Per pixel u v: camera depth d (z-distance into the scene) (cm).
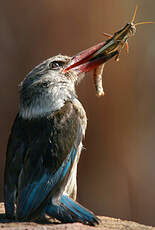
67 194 807
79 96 1619
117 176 1698
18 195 760
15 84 1642
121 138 1692
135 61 1730
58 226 708
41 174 764
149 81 1750
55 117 811
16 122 840
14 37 1622
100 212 1686
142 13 1772
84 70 917
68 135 800
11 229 691
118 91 1683
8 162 794
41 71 862
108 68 1670
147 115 1739
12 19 1614
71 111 827
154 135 1748
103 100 1652
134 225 818
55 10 1614
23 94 841
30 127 809
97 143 1664
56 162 773
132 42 1738
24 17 1617
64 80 873
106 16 1642
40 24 1619
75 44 1630
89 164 1670
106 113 1662
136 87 1728
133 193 1717
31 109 825
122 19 1667
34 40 1620
